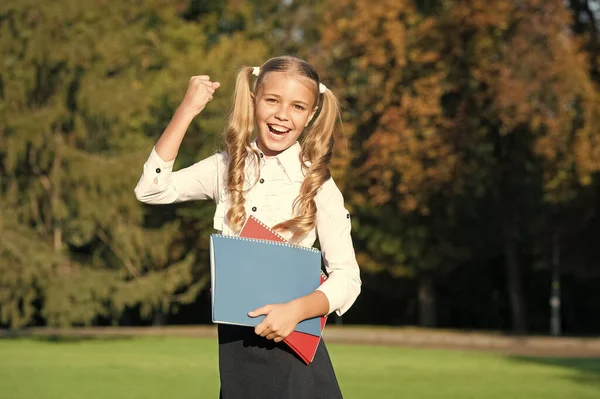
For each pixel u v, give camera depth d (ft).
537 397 40.09
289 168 11.58
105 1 96.94
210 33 148.66
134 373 50.78
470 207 129.39
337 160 112.47
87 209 95.09
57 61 91.86
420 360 65.67
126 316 169.78
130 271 102.89
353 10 117.50
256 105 11.54
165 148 11.36
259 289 10.78
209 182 11.93
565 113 104.27
